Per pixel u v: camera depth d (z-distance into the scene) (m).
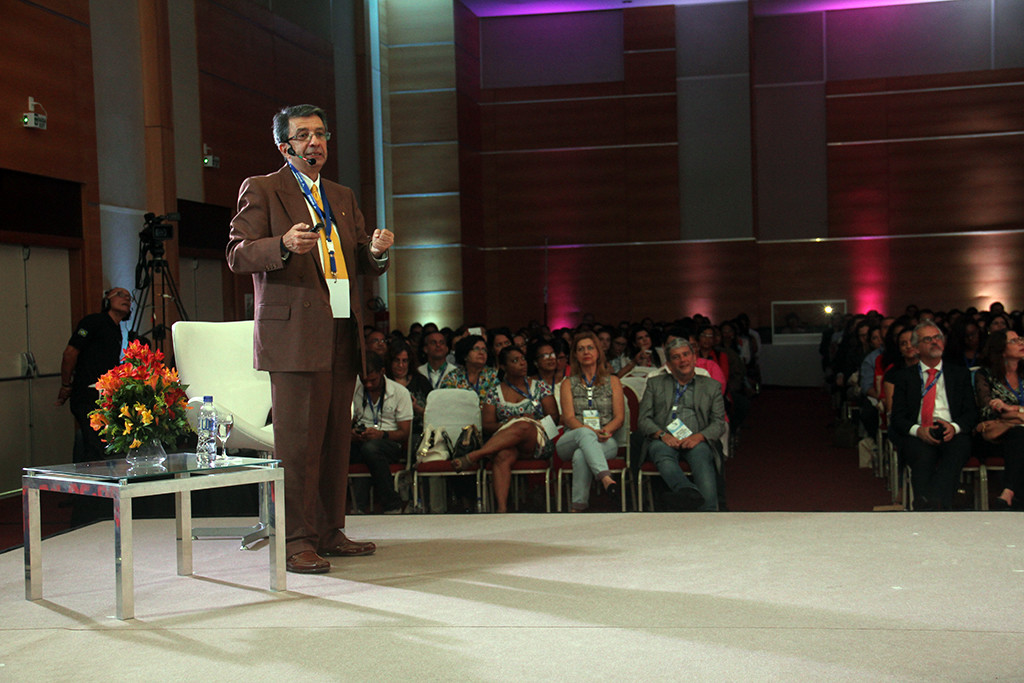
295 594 3.25
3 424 7.23
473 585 3.29
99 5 8.20
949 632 2.67
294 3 12.18
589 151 16.50
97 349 6.72
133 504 5.54
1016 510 4.70
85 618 3.04
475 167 16.33
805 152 16.50
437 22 15.33
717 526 4.29
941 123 16.11
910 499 5.69
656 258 16.36
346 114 14.00
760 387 16.08
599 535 4.14
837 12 16.36
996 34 15.89
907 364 6.52
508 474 5.60
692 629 2.73
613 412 5.77
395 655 2.57
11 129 7.09
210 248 10.00
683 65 16.19
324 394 3.61
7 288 7.28
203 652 2.65
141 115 8.78
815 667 2.40
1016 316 11.38
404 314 15.53
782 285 16.62
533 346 6.35
